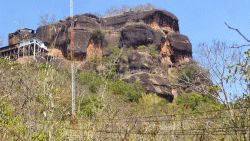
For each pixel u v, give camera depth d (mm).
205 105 16688
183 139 11008
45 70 11914
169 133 11039
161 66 59812
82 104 17891
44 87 11148
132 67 56000
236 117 9180
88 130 11430
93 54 59781
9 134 10477
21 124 10719
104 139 11281
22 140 10148
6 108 10891
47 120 10727
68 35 44812
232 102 9688
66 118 12266
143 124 11734
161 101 41688
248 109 9211
